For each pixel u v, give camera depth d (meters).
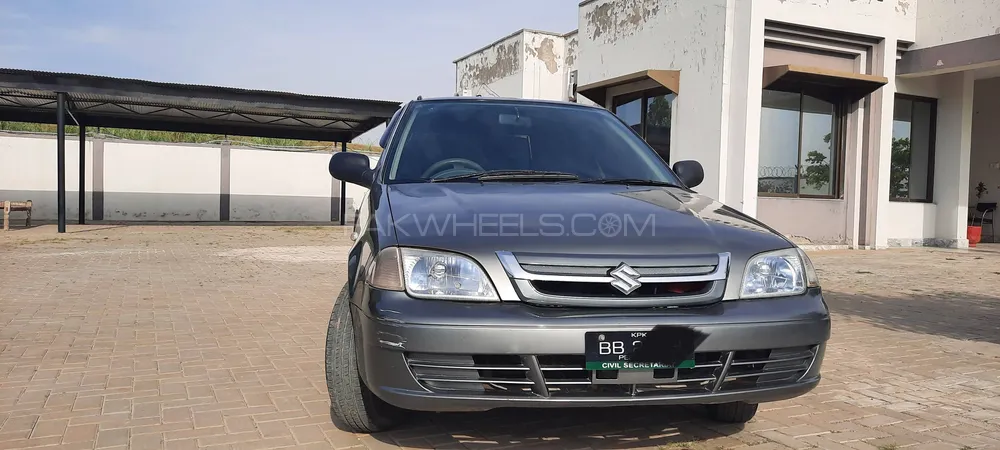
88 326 5.58
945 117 14.08
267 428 3.24
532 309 2.43
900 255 12.04
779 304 2.61
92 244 13.22
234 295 7.34
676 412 3.51
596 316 2.41
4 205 16.52
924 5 12.93
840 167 13.12
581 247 2.51
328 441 3.08
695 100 12.07
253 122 20.38
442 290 2.48
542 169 3.54
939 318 6.30
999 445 3.13
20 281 8.11
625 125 4.16
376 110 16.95
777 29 11.82
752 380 2.62
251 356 4.65
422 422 3.31
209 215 22.36
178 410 3.50
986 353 4.98
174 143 21.80
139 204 21.53
